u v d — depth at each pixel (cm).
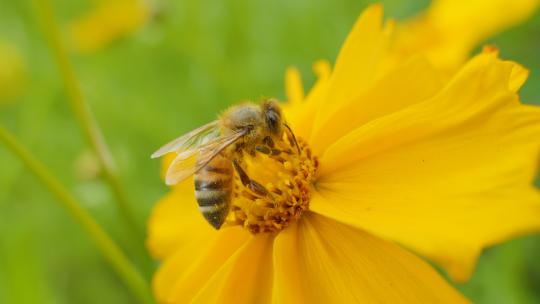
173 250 17
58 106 27
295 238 15
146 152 25
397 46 22
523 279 20
